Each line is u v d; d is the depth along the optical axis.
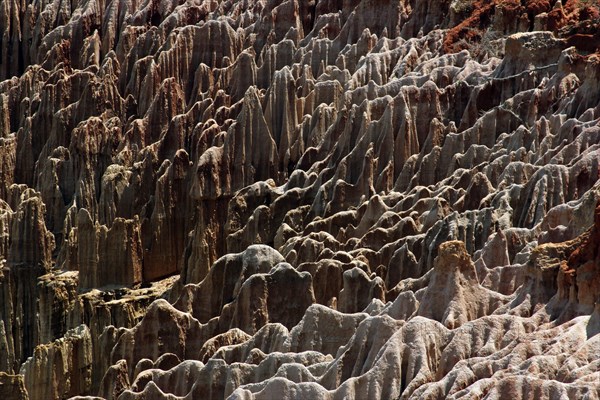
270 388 83.19
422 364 81.81
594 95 119.38
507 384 75.56
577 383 74.94
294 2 158.12
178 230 139.88
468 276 89.44
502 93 129.38
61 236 150.00
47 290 138.50
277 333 95.88
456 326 86.62
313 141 136.88
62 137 159.00
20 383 114.94
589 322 81.81
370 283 101.06
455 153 123.62
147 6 173.25
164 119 154.12
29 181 161.00
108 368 109.00
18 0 182.88
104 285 136.50
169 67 159.25
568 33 131.50
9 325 140.00
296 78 146.00
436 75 135.00
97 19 175.38
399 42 146.12
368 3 151.38
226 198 135.88
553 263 87.44
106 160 152.50
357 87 139.50
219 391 92.25
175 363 105.19
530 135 118.19
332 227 119.19
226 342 101.31
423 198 116.06
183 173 140.62
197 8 168.62
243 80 151.00
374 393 81.31
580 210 96.19
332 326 93.69
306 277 104.75
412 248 107.38
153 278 138.62
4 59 181.62
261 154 137.62
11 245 143.12
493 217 104.56
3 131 168.25
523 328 83.50
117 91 161.12
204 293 113.44
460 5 146.38
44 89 163.12
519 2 140.00
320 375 87.62
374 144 128.00
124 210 144.50
